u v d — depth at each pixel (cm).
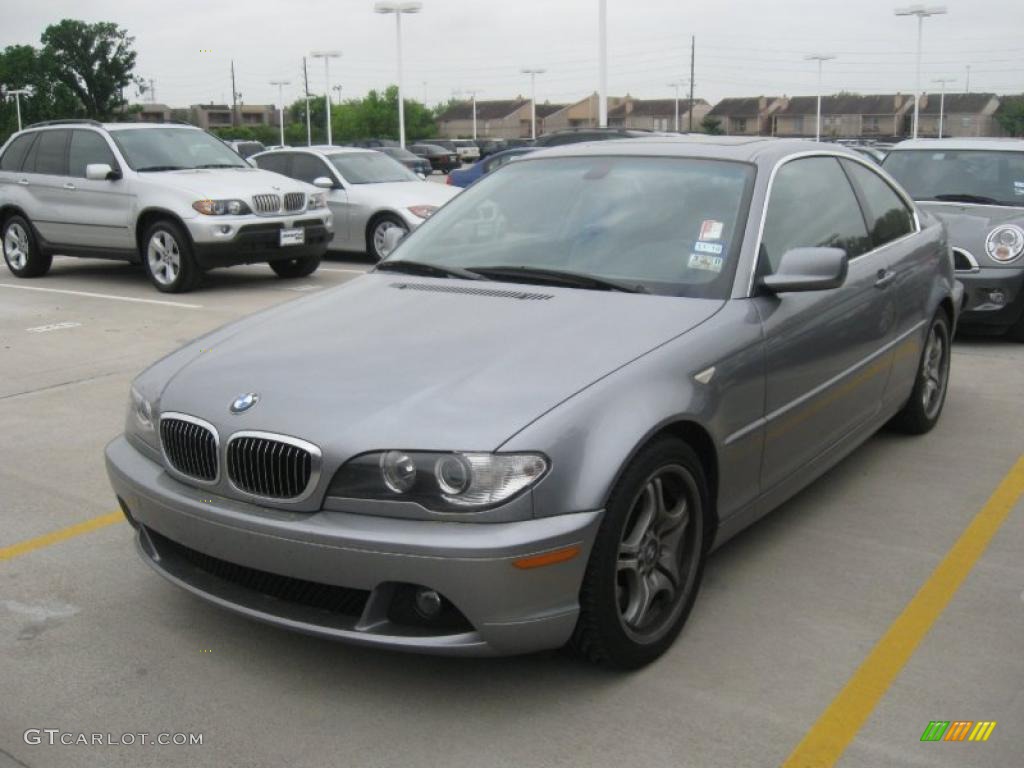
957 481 495
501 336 340
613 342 332
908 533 433
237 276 1244
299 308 398
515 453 284
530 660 333
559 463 288
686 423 325
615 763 281
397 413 298
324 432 297
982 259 773
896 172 904
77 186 1151
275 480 303
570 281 384
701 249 385
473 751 287
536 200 436
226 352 357
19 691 320
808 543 423
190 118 13200
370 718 304
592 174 437
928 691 313
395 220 1318
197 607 374
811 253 370
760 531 436
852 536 430
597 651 310
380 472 288
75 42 9762
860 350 446
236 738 295
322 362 333
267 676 327
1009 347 793
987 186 858
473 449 283
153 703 313
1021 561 406
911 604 370
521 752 286
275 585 315
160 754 288
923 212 588
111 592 387
